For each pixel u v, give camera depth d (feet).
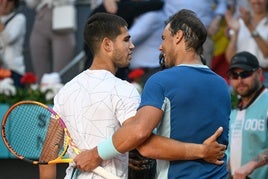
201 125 44.19
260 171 61.67
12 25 83.35
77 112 46.80
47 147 48.37
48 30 87.81
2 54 83.35
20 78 82.79
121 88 46.34
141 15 78.79
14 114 52.19
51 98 75.82
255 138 62.03
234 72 62.85
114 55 47.39
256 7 80.48
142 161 48.88
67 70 88.12
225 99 45.34
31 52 88.53
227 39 83.97
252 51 80.38
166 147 43.83
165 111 44.29
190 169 44.27
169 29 45.85
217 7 82.58
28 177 74.54
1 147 72.59
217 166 44.65
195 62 45.44
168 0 79.66
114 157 46.34
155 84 44.21
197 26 45.27
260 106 62.18
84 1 92.43
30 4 88.53
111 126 46.19
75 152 46.73
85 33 48.06
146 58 79.41
